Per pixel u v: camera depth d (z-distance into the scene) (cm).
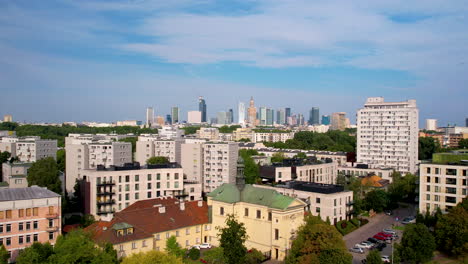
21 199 10769
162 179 17700
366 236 14300
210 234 13125
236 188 13138
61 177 17788
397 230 15025
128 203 16775
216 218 12950
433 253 11269
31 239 10912
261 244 12200
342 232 14475
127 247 10450
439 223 12250
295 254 10450
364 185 19150
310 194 15400
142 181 17162
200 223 12825
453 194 14962
